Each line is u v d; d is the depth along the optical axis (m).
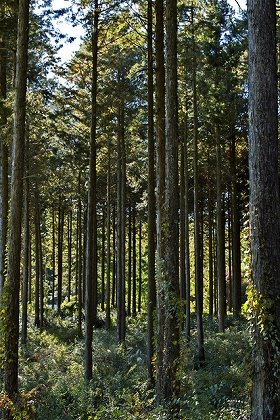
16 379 10.46
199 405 9.94
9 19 14.87
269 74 7.32
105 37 17.50
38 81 19.12
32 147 23.58
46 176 27.52
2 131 15.30
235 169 28.09
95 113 17.38
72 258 55.19
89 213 16.98
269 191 7.21
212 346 20.03
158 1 14.28
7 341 10.45
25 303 25.17
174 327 10.47
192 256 46.91
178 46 18.89
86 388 13.96
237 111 22.80
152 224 14.92
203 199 34.97
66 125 23.61
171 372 10.40
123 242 26.31
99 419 10.76
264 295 7.04
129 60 18.88
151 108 15.02
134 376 15.70
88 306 16.62
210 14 19.44
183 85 21.44
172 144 10.96
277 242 7.16
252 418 7.02
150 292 14.68
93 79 17.45
